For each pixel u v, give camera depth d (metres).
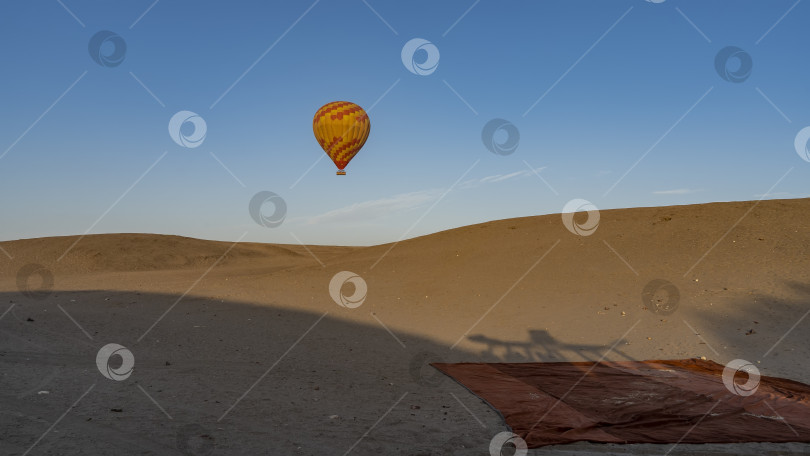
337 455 6.59
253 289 24.12
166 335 14.76
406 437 7.37
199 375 10.52
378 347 14.50
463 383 10.62
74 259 47.78
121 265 47.78
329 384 10.44
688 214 27.28
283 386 10.06
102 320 16.44
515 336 15.62
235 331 15.91
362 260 30.17
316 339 15.27
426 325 17.48
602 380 10.84
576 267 22.61
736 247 21.77
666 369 11.85
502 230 31.45
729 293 17.23
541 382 10.70
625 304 17.59
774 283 17.53
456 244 30.33
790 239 21.75
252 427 7.48
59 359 11.12
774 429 7.86
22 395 8.20
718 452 7.02
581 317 16.91
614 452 6.96
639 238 25.00
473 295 21.00
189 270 43.56
